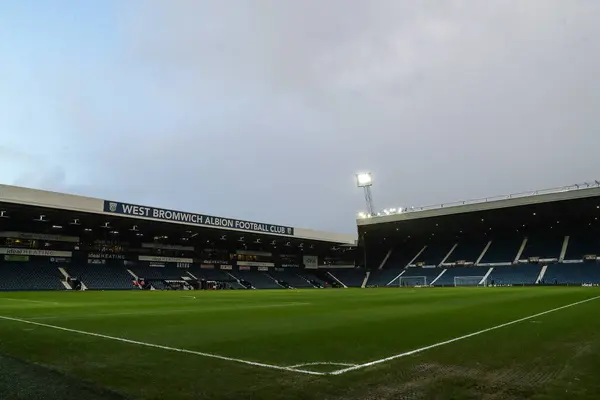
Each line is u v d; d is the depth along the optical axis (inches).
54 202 1529.3
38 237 1899.6
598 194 1873.8
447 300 810.2
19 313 509.0
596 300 761.6
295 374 183.2
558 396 147.8
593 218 2316.7
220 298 989.8
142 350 244.1
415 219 2458.2
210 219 2016.5
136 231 2117.4
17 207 1526.8
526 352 231.3
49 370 193.3
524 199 2068.2
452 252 2780.5
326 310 567.5
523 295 998.4
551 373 181.6
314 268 3112.7
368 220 2650.1
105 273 1972.2
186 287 2100.1
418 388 159.5
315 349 244.7
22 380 176.1
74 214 1678.2
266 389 160.2
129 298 982.4
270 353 232.8
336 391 156.9
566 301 736.3
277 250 2945.4
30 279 1690.5
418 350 239.5
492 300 791.7
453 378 173.9
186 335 308.5
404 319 428.8
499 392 153.3
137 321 414.6
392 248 3125.0
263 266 2827.3
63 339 288.7
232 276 2463.1
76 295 1150.3
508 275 2277.3
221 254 2620.6
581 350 236.5
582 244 2314.2
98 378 178.2
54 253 1940.2
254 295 1191.6
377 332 322.0
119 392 158.1
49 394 156.5
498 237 2723.9
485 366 196.1
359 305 681.0
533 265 2294.5
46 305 678.5
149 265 2266.2
